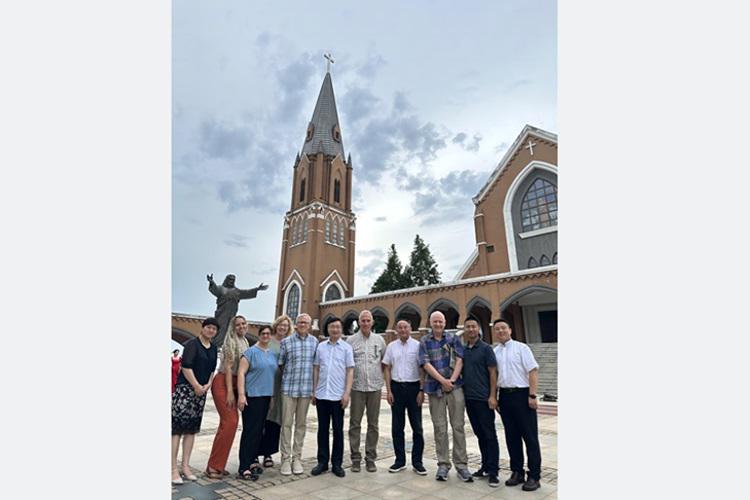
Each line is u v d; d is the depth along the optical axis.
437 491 5.08
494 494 4.98
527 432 5.23
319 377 5.93
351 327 39.47
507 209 29.95
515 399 5.31
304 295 42.81
